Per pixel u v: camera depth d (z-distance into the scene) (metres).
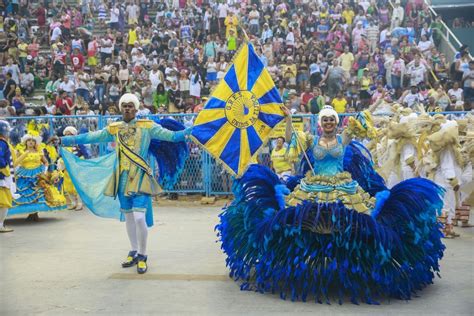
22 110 16.47
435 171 8.73
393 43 19.33
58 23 20.84
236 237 6.14
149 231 9.36
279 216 5.58
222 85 6.59
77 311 5.29
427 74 17.78
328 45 20.03
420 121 8.95
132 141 6.84
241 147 6.50
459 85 17.59
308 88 16.14
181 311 5.25
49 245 8.34
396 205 5.73
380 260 5.45
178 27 21.27
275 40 19.81
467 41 21.56
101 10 22.08
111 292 5.88
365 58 18.33
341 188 5.90
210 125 6.54
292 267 5.57
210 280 6.28
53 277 6.49
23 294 5.84
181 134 6.82
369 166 6.74
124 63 17.77
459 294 5.76
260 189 6.04
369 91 17.00
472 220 10.27
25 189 10.45
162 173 7.38
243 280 6.25
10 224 10.37
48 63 19.98
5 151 9.61
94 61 19.41
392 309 5.29
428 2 22.53
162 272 6.65
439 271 6.53
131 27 21.22
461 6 22.31
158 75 17.09
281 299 5.58
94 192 7.44
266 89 6.58
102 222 10.44
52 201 10.77
